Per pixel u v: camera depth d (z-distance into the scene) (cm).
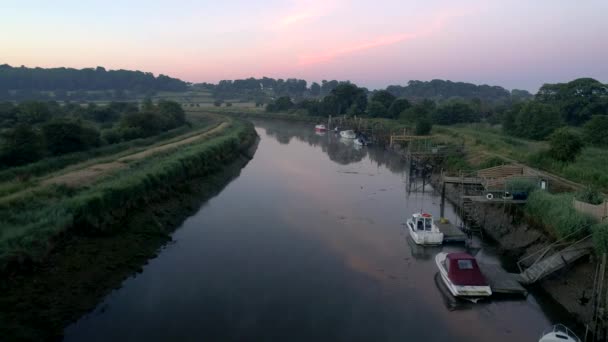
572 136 4034
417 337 1911
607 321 1752
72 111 9169
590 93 7975
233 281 2417
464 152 5478
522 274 2377
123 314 2034
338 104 12962
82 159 4884
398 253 2892
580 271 2150
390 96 12331
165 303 2150
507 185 3161
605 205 2333
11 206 2591
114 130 6625
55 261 2189
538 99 8862
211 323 1980
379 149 7956
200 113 14650
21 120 6988
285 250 2903
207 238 3106
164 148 5334
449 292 2286
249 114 15788
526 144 5750
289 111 15300
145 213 3158
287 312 2095
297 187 4756
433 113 9344
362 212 3825
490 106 12181
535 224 2808
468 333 1948
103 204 2748
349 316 2073
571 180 3484
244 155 6656
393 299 2253
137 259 2616
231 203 4066
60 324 1881
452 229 3194
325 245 3009
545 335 1722
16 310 1811
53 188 3005
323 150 7819
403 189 4728
